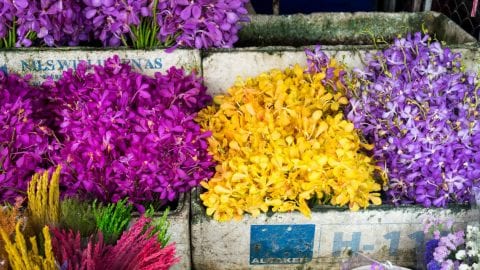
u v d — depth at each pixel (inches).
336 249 79.4
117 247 52.9
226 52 88.0
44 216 54.7
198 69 88.7
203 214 75.8
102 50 86.2
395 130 75.6
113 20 84.5
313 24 106.0
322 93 79.8
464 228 76.7
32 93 80.2
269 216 75.6
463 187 75.2
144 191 74.4
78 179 72.4
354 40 107.3
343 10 128.4
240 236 77.5
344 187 73.0
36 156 73.2
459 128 73.3
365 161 75.2
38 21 82.4
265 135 75.2
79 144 72.7
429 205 75.9
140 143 72.7
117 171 72.6
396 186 76.6
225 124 78.3
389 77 75.8
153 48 86.7
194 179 75.6
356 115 77.0
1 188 71.4
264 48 88.8
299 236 77.9
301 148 73.0
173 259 52.7
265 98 79.3
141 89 76.6
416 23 106.5
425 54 76.5
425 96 73.5
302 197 72.9
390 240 78.8
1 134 70.8
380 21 106.3
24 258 46.8
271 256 79.7
